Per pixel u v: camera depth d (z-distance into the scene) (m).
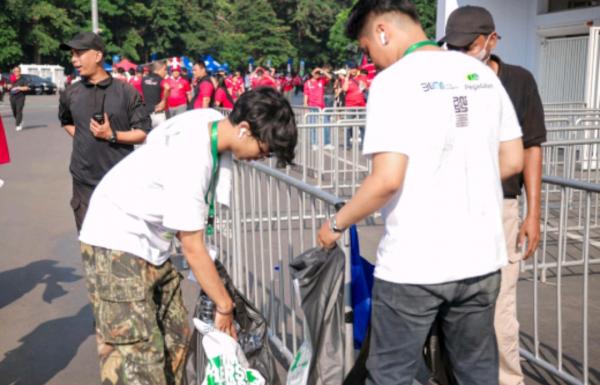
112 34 66.31
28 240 7.34
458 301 2.47
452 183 2.36
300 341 4.12
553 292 5.55
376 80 2.38
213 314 3.00
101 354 3.02
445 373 2.76
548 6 15.07
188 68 29.88
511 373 3.46
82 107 4.50
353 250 2.96
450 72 2.39
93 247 2.96
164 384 3.00
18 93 20.66
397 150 2.28
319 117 11.44
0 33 55.94
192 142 2.70
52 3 60.78
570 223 7.45
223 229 5.43
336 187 8.34
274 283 4.20
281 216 4.50
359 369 2.78
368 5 2.50
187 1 71.44
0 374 4.16
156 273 3.04
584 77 13.97
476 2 15.26
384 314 2.47
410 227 2.35
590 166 7.12
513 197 3.34
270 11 73.56
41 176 11.74
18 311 5.22
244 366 2.87
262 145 2.66
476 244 2.38
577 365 4.14
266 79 25.28
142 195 2.87
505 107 2.61
